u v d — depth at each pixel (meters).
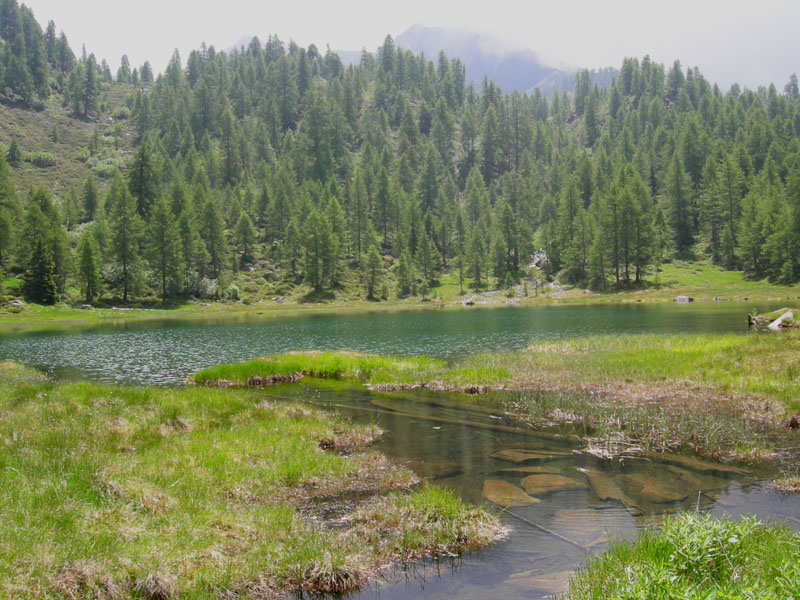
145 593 7.09
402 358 32.66
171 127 189.50
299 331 58.59
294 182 154.12
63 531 8.02
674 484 11.60
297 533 9.23
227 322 75.06
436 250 132.75
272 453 14.16
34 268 90.75
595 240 112.62
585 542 8.73
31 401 18.41
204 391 22.23
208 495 10.88
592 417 18.12
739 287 97.81
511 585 7.48
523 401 21.25
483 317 72.06
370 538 9.06
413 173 172.00
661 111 199.88
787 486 11.25
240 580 7.62
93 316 85.31
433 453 14.42
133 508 9.49
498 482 11.91
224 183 165.25
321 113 180.25
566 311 77.69
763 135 149.62
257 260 131.75
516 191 158.12
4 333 60.22
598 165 149.12
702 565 6.59
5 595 6.38
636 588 5.82
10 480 9.88
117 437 14.63
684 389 21.80
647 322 53.56
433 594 7.34
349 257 139.00
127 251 99.12
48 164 181.12
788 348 26.16
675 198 130.38
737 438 15.09
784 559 6.42
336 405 21.44
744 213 108.94
